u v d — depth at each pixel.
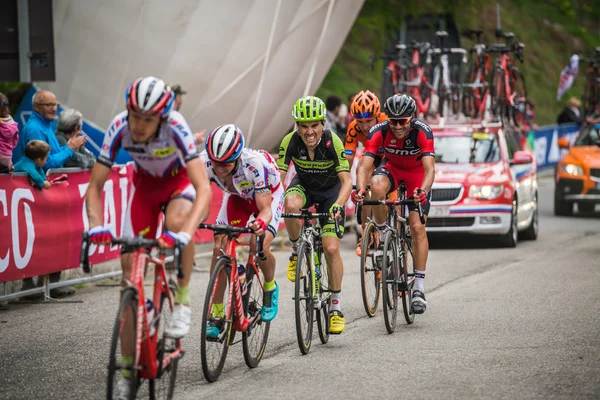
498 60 47.25
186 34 37.84
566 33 111.69
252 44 38.41
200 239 31.72
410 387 14.84
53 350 18.41
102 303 23.98
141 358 12.98
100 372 16.50
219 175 16.05
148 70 38.69
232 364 17.08
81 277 26.11
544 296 23.73
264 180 16.42
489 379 15.27
